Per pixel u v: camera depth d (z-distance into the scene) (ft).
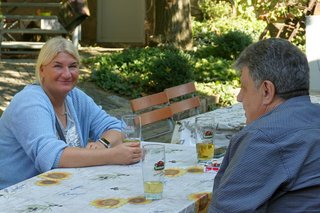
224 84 34.99
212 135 11.42
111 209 8.89
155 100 16.87
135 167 11.23
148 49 40.78
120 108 30.40
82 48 48.44
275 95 8.19
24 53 40.50
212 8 54.90
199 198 9.39
